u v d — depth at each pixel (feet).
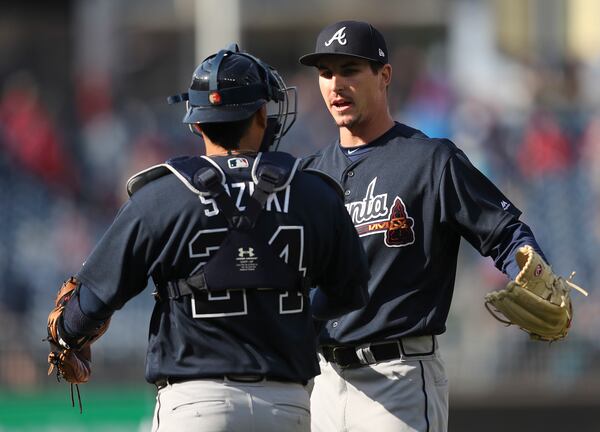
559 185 132.26
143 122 147.54
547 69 151.12
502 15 157.07
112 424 105.81
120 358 119.14
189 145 146.20
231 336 45.65
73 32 174.50
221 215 45.57
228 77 46.93
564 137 134.72
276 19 180.24
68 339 47.96
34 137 139.33
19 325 124.88
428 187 56.70
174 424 45.70
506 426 117.19
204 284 45.27
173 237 45.39
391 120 59.31
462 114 143.54
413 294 56.70
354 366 57.57
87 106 150.82
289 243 46.21
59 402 106.11
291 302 46.47
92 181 141.38
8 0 172.65
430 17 174.50
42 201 136.15
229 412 45.42
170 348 46.24
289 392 46.44
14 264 131.13
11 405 106.32
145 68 175.32
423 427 56.39
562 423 117.29
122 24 177.06
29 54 172.14
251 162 46.75
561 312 53.42
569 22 153.58
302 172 47.85
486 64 165.68
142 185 46.62
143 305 122.42
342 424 57.82
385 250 56.95
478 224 55.98
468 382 117.91
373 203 57.47
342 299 49.37
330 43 57.36
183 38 177.88
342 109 58.03
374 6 177.58
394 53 161.68
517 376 118.11
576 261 129.70
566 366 118.83
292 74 178.70
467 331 121.08
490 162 135.33
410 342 56.80
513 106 144.15
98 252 46.11
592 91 149.69
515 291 52.31
